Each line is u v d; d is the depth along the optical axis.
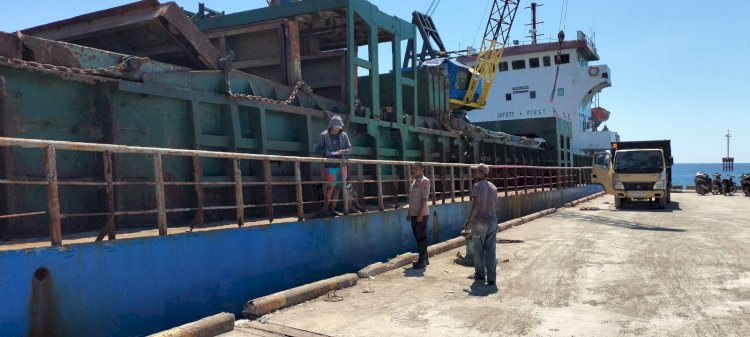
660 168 21.39
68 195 7.09
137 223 7.78
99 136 7.47
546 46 40.09
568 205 23.98
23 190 6.61
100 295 5.45
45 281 5.03
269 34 11.48
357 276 8.14
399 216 11.41
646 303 6.47
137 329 5.78
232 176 9.21
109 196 5.59
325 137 9.53
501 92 41.72
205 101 8.80
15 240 6.14
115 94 7.57
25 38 6.63
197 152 6.60
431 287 7.52
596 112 48.72
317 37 14.39
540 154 28.14
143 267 5.87
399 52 14.20
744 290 7.07
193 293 6.43
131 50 10.05
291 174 10.74
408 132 15.03
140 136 7.91
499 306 6.44
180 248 6.30
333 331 5.50
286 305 6.48
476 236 7.76
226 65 9.18
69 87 7.17
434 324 5.72
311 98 11.45
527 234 13.48
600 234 13.36
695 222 16.02
